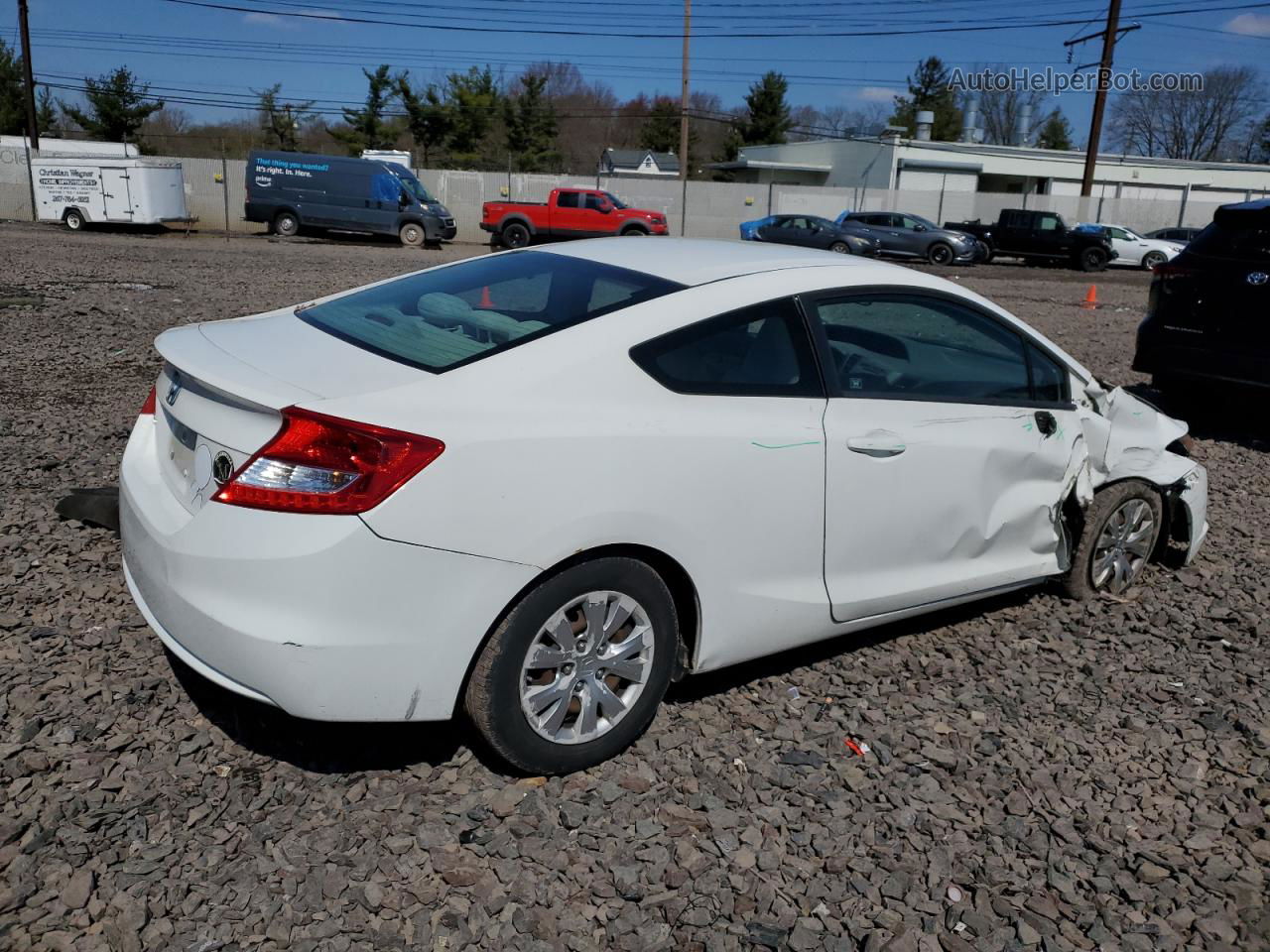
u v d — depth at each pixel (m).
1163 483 4.57
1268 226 7.30
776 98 65.81
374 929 2.42
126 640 3.67
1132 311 18.59
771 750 3.29
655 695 3.17
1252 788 3.24
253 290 14.38
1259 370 7.36
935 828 2.95
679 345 3.10
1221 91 71.31
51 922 2.36
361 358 2.96
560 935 2.45
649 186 37.72
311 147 57.88
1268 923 2.65
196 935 2.37
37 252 19.47
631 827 2.86
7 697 3.24
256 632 2.58
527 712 2.90
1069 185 49.81
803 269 3.50
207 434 2.79
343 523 2.56
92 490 4.94
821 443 3.32
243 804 2.83
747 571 3.25
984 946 2.52
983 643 4.17
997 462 3.88
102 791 2.82
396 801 2.88
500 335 3.02
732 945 2.46
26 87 36.53
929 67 76.81
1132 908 2.68
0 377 7.74
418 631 2.65
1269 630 4.43
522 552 2.73
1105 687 3.86
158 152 51.09
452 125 52.88
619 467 2.88
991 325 3.99
